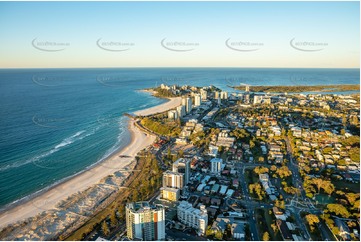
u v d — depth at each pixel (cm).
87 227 17612
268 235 16038
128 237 16325
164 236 16275
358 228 17075
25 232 17350
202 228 16862
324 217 17862
